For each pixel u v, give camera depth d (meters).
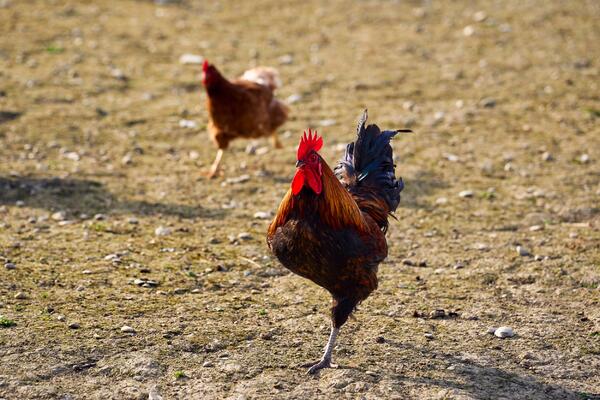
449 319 8.77
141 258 10.18
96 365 7.60
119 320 8.49
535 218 11.70
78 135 15.05
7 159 13.71
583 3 25.78
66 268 9.75
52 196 12.24
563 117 16.27
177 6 25.03
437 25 23.42
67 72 18.69
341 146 14.61
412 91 17.94
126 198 12.34
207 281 9.59
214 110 13.22
